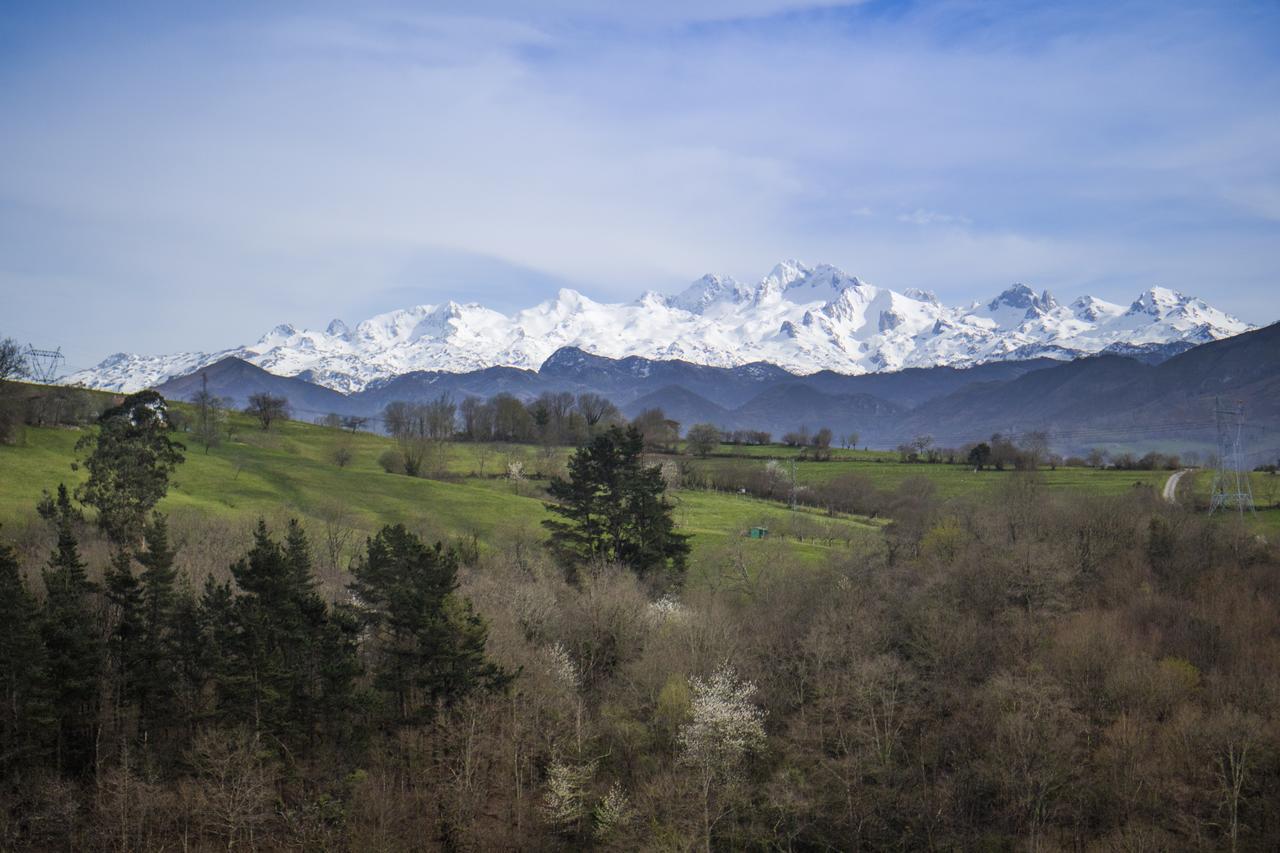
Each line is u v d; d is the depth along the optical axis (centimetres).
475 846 8719
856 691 10406
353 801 8888
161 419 17762
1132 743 9844
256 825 8531
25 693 8931
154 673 9531
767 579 13812
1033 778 9369
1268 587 13400
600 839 9162
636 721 10244
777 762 10150
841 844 9275
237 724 9181
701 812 9119
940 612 12100
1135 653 11381
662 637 11419
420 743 9381
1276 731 9775
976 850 9194
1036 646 11769
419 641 9856
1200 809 9350
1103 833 9288
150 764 8912
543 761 9831
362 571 11262
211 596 10331
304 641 9806
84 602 10262
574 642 11675
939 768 10219
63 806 8356
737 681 10812
